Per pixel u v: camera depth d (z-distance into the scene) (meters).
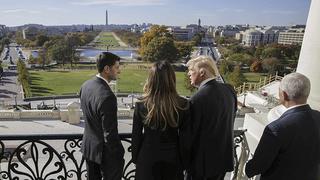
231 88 3.58
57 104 41.97
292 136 2.79
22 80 60.16
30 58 99.56
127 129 24.02
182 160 3.47
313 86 4.42
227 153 3.57
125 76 72.06
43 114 27.53
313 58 4.40
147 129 3.27
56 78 71.50
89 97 3.56
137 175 3.42
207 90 3.31
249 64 84.31
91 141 3.63
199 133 3.38
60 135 3.91
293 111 2.87
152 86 3.14
